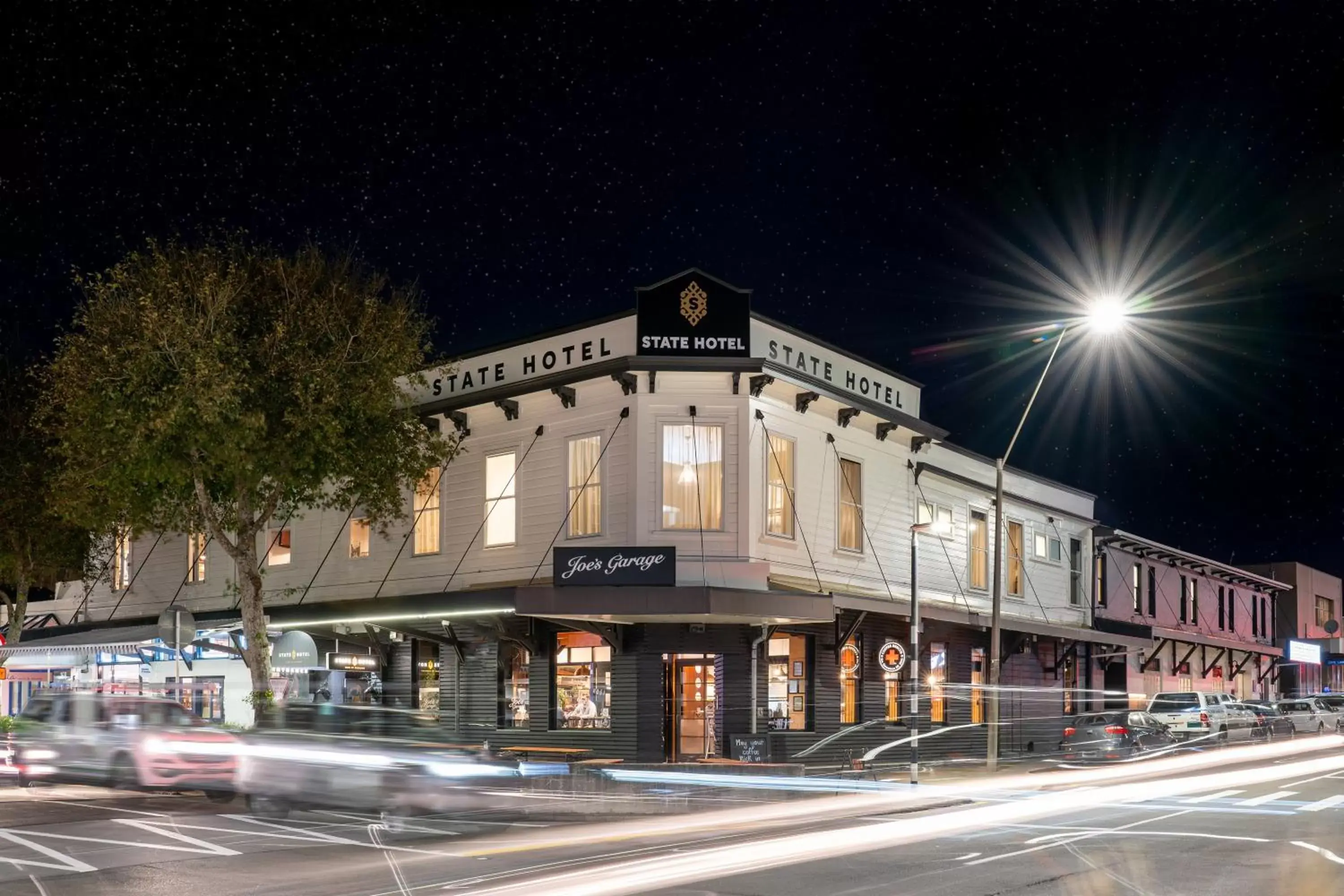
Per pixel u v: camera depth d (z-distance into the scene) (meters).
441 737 18.89
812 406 29.92
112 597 39.19
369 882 12.21
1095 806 20.41
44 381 29.81
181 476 25.12
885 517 32.56
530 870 12.95
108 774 18.98
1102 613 44.72
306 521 34.19
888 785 24.67
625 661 27.53
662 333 27.89
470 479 30.84
